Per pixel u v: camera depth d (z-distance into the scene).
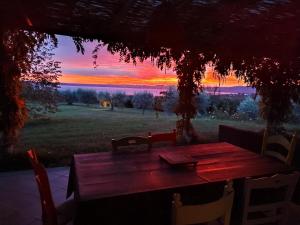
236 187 1.97
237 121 7.90
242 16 3.13
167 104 5.41
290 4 2.79
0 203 3.01
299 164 3.08
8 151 4.21
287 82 4.70
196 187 1.84
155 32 3.45
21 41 3.80
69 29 3.43
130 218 1.69
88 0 2.67
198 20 3.25
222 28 3.53
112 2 2.76
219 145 2.98
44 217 1.91
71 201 2.30
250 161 2.38
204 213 1.29
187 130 4.83
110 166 2.21
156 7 2.90
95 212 1.60
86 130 6.41
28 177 3.78
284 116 4.94
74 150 5.02
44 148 5.05
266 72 4.62
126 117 7.98
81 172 2.06
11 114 3.96
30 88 4.91
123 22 3.34
